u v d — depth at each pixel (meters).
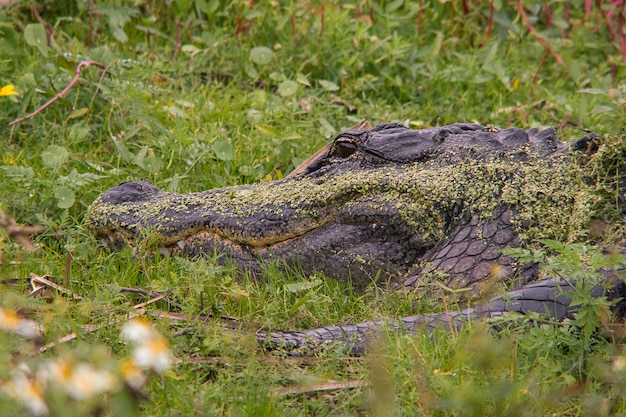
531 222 10.27
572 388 8.02
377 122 16.02
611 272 9.35
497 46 18.44
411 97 17.27
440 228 10.49
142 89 15.45
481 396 7.57
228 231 10.98
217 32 18.06
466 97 17.06
